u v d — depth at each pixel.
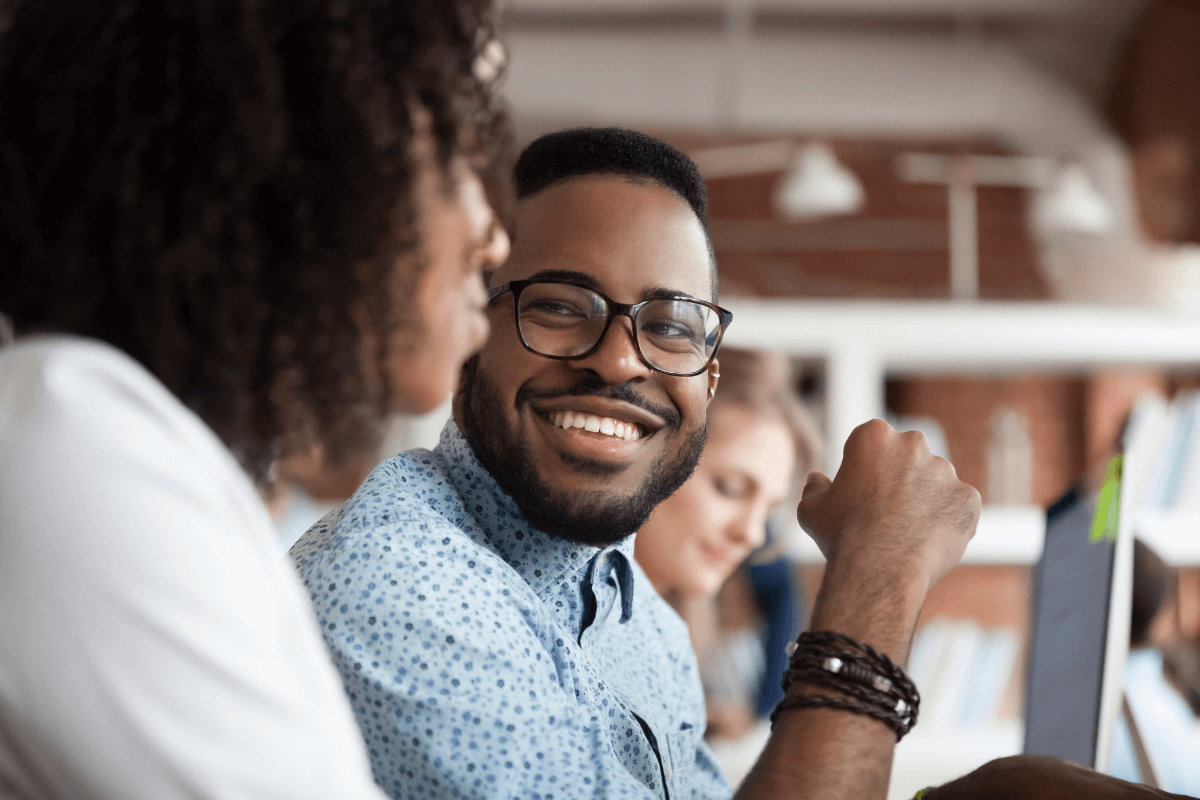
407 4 0.55
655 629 0.96
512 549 0.77
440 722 0.62
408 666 0.63
